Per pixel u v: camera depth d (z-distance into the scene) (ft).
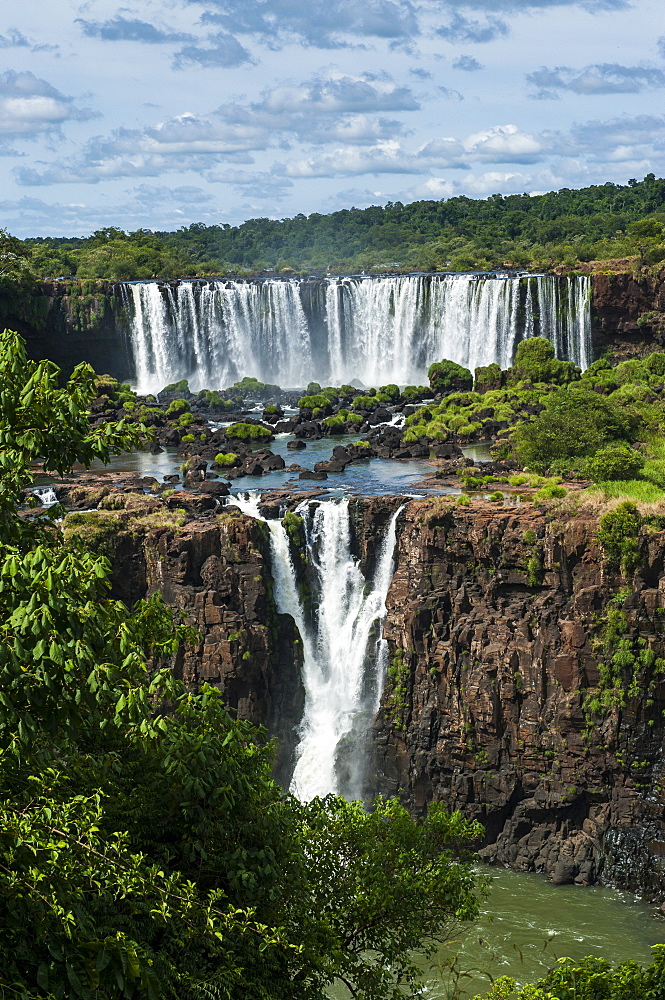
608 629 207.21
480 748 214.90
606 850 203.41
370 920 95.86
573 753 207.51
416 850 101.24
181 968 74.38
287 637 238.89
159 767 83.30
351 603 244.63
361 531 243.60
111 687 71.26
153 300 472.85
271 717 234.99
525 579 217.56
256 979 77.97
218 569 229.25
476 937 177.27
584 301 447.83
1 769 67.92
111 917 70.69
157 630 88.12
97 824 72.28
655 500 225.97
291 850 87.97
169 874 78.48
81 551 79.10
